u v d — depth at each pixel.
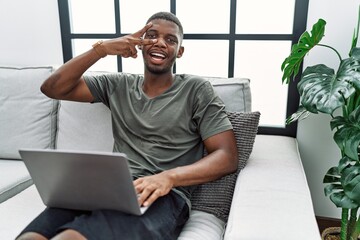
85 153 0.76
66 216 0.94
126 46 1.23
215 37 1.69
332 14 1.44
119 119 1.28
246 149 1.25
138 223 0.86
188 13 1.72
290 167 1.20
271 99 1.73
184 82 1.26
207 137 1.17
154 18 1.25
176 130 1.20
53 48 1.89
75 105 1.53
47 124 1.61
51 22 1.85
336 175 1.30
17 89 1.62
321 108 1.03
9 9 1.88
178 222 1.04
